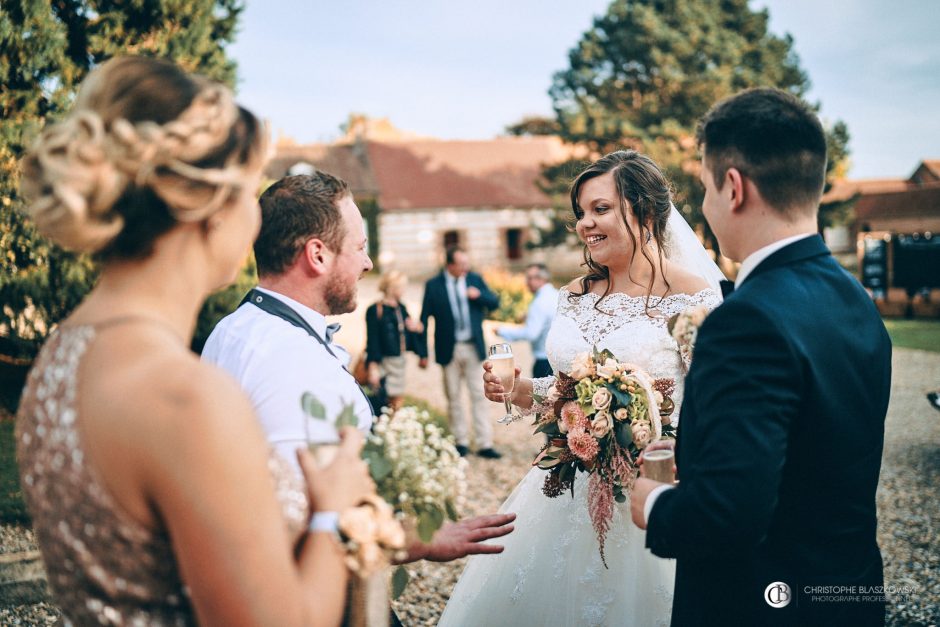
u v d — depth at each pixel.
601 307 2.53
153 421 0.88
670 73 21.70
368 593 1.39
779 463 1.22
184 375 0.91
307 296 1.79
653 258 2.51
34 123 4.91
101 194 0.93
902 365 11.56
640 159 2.51
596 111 21.91
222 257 1.08
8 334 6.00
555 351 2.59
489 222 29.67
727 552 1.25
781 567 1.35
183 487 0.88
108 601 0.96
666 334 2.37
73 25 5.41
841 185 26.94
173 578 0.96
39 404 0.98
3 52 4.86
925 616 3.42
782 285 1.33
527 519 2.44
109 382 0.92
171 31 5.80
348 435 1.23
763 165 1.35
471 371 6.56
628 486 2.07
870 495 1.40
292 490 1.12
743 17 22.73
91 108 1.00
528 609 2.36
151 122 0.97
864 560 1.38
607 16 23.56
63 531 0.95
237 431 0.91
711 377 1.28
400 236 28.69
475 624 2.44
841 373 1.32
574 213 2.61
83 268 5.45
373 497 1.15
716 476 1.22
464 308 6.50
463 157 30.97
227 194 1.03
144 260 1.00
